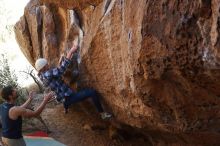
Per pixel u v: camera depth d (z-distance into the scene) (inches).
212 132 220.4
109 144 299.0
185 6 177.6
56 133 318.7
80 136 313.0
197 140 239.0
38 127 325.7
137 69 202.8
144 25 190.2
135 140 294.4
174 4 180.9
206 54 173.2
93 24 248.7
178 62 186.4
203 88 194.7
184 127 214.8
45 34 294.4
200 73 185.0
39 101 357.7
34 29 312.0
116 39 225.5
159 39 187.6
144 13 189.3
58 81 254.1
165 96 206.5
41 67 255.6
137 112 230.5
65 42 278.1
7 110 230.7
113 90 242.4
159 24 186.5
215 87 190.9
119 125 277.7
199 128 213.9
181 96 203.3
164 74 195.0
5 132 232.8
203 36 172.4
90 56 248.7
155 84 203.2
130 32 206.1
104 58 240.2
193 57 180.7
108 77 242.1
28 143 305.3
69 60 255.3
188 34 178.9
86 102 278.7
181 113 209.9
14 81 360.5
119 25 221.6
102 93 254.7
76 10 267.6
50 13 291.0
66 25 281.7
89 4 253.0
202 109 205.6
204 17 170.7
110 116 262.1
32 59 340.2
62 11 282.0
